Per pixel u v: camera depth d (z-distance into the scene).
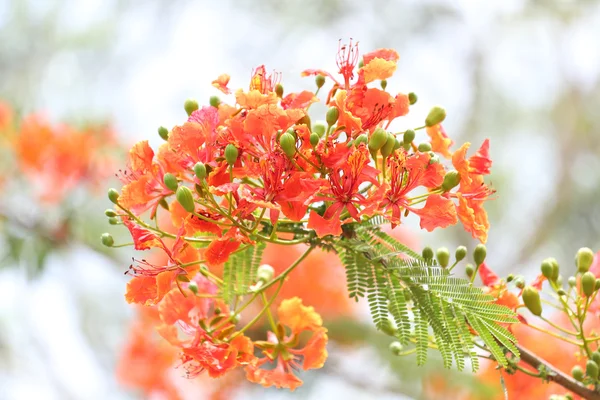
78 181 6.12
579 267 2.73
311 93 2.53
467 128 12.19
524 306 2.66
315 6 11.36
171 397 6.19
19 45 10.75
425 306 2.45
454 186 2.41
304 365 2.62
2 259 5.86
